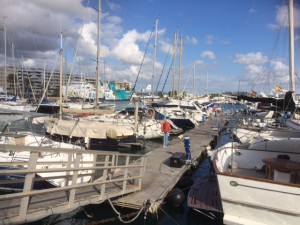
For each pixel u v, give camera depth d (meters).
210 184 10.08
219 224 8.53
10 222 5.13
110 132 16.81
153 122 21.22
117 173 10.98
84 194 7.54
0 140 10.91
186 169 12.55
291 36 16.14
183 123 27.67
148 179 10.52
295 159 9.09
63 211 6.28
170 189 9.91
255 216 6.73
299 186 6.17
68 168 6.20
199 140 20.17
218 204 8.55
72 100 44.09
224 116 35.16
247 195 6.66
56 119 18.27
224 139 24.72
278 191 6.36
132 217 8.34
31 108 34.72
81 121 17.92
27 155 9.35
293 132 14.09
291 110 14.19
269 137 12.67
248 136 14.32
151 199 8.52
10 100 41.97
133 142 19.23
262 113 24.58
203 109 37.09
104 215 8.59
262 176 8.66
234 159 9.49
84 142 16.50
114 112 21.91
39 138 11.89
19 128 21.45
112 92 58.47
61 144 11.84
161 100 32.66
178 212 9.40
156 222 8.50
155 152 15.56
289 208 6.32
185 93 44.22
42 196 6.84
